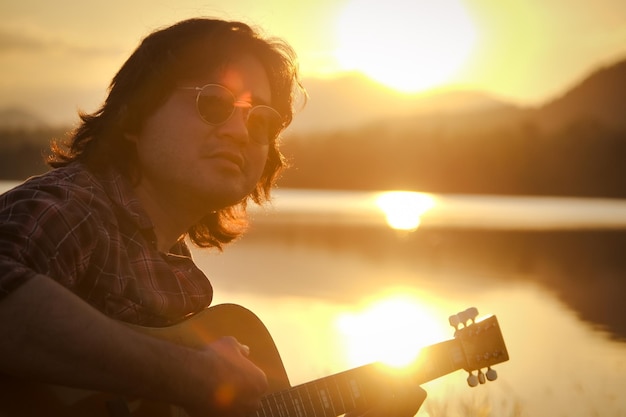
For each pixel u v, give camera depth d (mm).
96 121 3080
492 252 38375
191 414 2695
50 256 2385
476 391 9305
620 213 107750
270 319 16016
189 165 2869
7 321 2203
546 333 14891
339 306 18422
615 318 17109
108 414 2566
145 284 2740
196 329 2928
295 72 3299
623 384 10172
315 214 82562
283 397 3113
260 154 3035
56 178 2602
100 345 2299
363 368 3279
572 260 34312
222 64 2971
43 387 2490
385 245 41875
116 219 2707
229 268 27109
